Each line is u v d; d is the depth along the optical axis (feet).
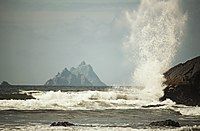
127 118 306.76
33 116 305.94
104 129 233.76
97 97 440.86
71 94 443.32
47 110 344.08
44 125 250.98
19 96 439.22
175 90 431.02
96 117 311.06
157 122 255.91
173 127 246.06
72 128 236.22
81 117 309.42
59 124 248.52
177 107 393.50
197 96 419.13
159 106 395.75
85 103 394.11
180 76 446.19
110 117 312.29
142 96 453.17
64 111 341.82
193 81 422.00
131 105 403.54
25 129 232.12
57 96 436.35
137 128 240.73
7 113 318.65
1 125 249.96
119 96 449.06
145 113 342.44
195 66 441.27
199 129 239.91
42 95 445.78
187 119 304.50
